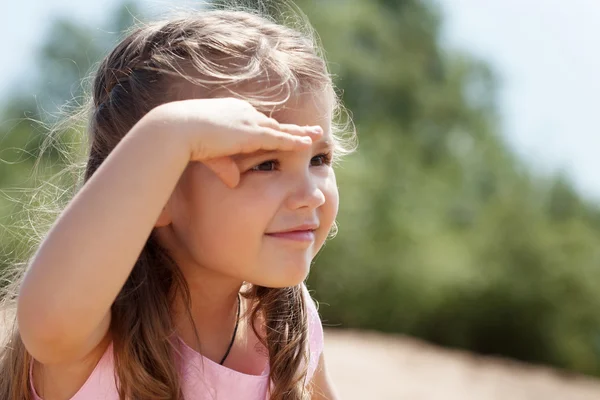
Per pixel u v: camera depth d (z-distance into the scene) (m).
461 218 12.05
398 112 13.30
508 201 11.14
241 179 1.39
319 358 1.88
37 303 1.26
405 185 11.96
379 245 11.02
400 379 5.17
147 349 1.46
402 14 14.42
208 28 1.55
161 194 1.30
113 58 1.62
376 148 12.28
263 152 1.39
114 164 1.30
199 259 1.44
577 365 10.38
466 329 10.66
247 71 1.46
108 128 1.58
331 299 10.59
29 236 1.79
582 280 10.49
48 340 1.28
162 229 1.50
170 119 1.32
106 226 1.27
